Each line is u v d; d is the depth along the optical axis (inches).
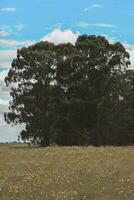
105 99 2947.8
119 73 3125.0
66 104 2896.2
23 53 3019.2
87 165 1132.5
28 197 727.1
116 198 718.5
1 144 3250.5
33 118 2962.6
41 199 711.1
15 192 767.1
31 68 3019.2
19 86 3016.7
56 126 2938.0
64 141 2938.0
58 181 866.1
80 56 2984.7
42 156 1451.8
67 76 3004.4
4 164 1220.5
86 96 2982.3
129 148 1846.7
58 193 746.8
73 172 992.9
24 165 1186.6
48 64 3026.6
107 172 978.7
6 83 3026.6
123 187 793.6
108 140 3041.3
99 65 3026.6
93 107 2942.9
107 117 2982.3
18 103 2984.7
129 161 1227.9
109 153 1510.8
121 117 3176.7
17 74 3021.7
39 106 2984.7
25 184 843.4
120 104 3157.0
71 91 3009.4
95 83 3019.2
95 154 1471.5
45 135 2970.0
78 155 1444.4
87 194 738.8
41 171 1036.5
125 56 3125.0
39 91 2999.5
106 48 3085.6
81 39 3120.1
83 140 2940.5
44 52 3016.7
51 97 2957.7
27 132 2962.6
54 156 1432.1
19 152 1679.4
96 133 2965.1
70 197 716.7
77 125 2950.3
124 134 3201.3
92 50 3063.5
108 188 786.8
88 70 3014.3
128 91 3233.3
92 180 873.5
